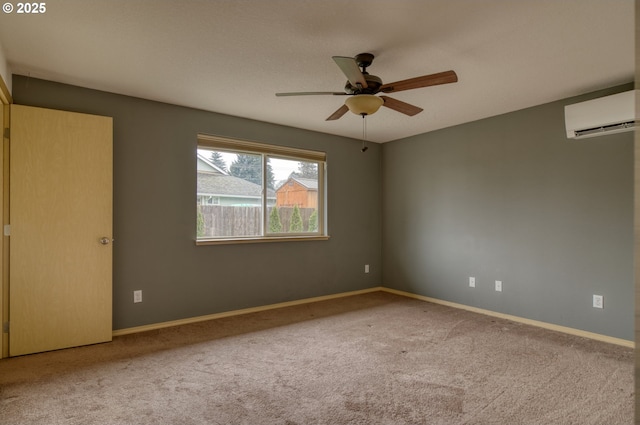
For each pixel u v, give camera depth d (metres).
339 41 2.35
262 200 4.26
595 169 3.22
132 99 3.38
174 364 2.64
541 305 3.58
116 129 3.29
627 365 2.64
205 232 3.87
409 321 3.73
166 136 3.56
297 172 4.60
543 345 3.04
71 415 1.97
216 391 2.24
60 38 2.31
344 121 4.21
